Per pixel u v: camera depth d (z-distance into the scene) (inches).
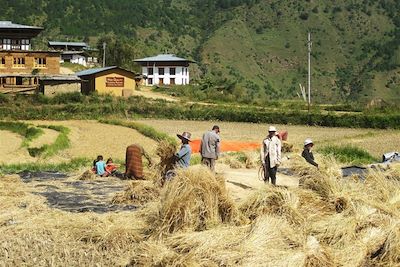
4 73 3038.9
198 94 3479.3
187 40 7445.9
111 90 3107.8
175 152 658.8
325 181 539.5
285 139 1376.7
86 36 6599.4
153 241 449.4
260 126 2235.5
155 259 406.0
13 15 6560.0
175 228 462.6
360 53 7322.8
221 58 6968.5
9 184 741.9
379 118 2239.2
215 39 7303.2
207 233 437.7
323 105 3078.2
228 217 483.2
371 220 467.5
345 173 874.1
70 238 467.8
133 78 3164.4
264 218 451.8
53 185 750.5
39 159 1133.7
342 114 2389.3
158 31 7317.9
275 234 430.6
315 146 1411.2
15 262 420.8
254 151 1118.4
